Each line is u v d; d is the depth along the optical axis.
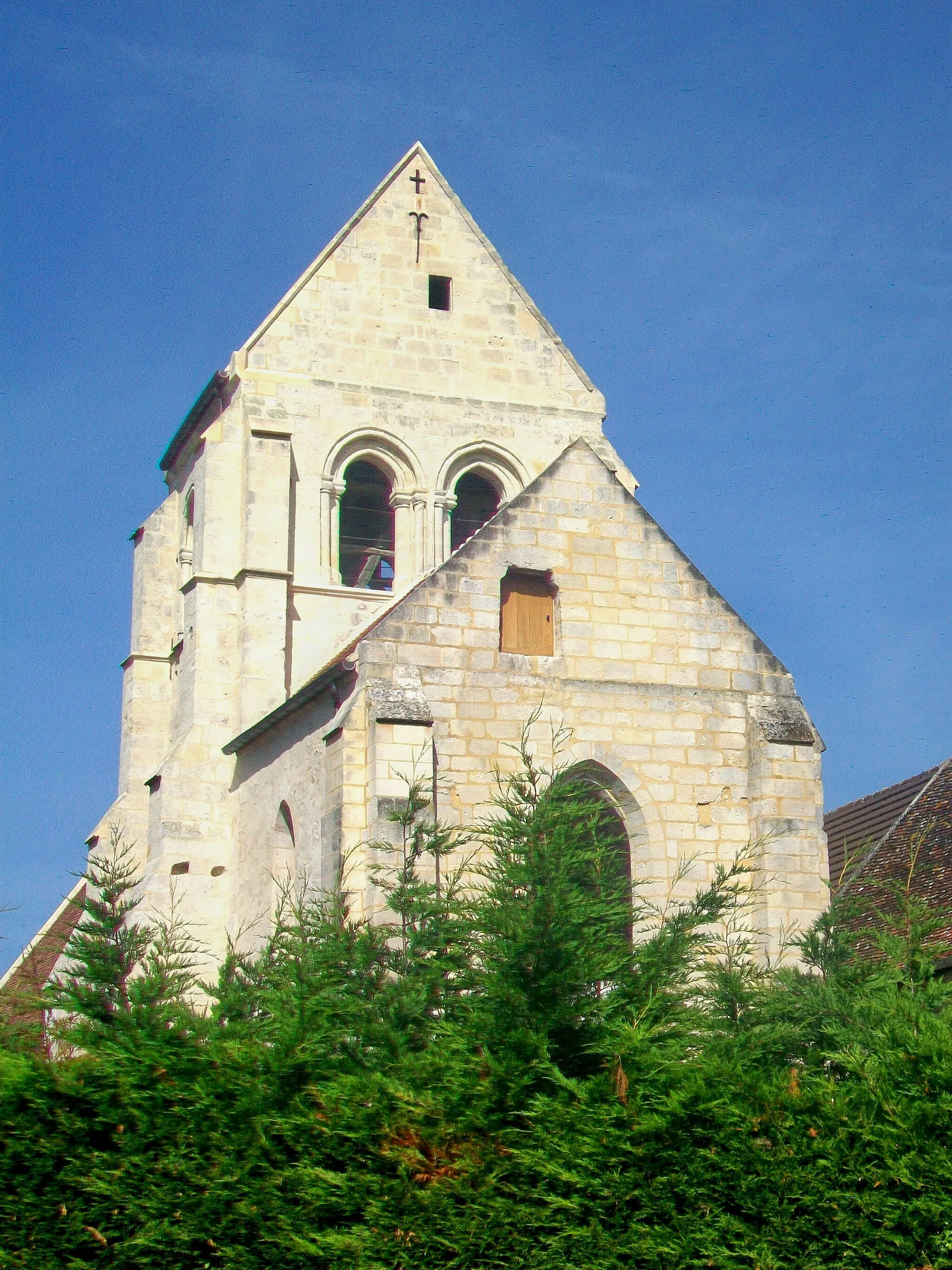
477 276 45.09
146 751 44.62
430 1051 19.64
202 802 39.62
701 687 32.31
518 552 31.78
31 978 26.33
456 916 23.84
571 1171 18.47
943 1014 20.89
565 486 32.38
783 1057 21.22
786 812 31.69
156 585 45.66
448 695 30.73
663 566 32.62
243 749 38.56
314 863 32.12
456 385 44.22
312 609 41.38
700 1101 18.73
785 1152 18.66
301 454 42.41
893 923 25.55
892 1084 19.36
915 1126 18.80
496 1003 19.78
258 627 40.56
